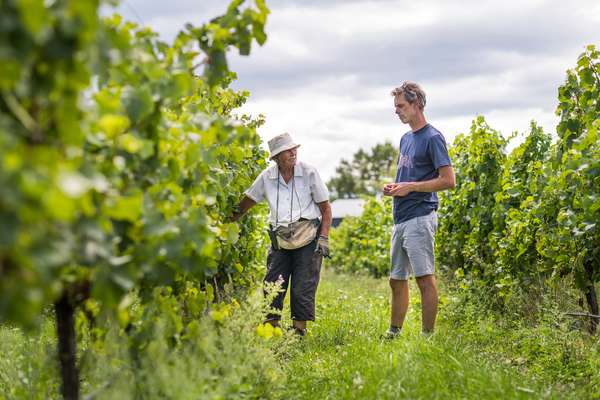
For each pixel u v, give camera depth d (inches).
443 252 365.1
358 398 142.6
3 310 62.0
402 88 219.3
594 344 190.4
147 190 103.5
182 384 112.1
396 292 226.4
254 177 245.4
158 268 105.4
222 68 115.2
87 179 70.7
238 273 219.9
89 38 64.6
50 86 66.1
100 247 76.2
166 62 109.2
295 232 218.1
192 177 119.9
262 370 142.6
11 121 66.0
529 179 275.1
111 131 85.4
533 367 184.2
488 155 317.7
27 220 59.6
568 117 232.5
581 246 219.6
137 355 117.6
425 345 179.8
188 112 126.1
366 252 638.5
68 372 107.0
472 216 323.9
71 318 105.9
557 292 235.1
